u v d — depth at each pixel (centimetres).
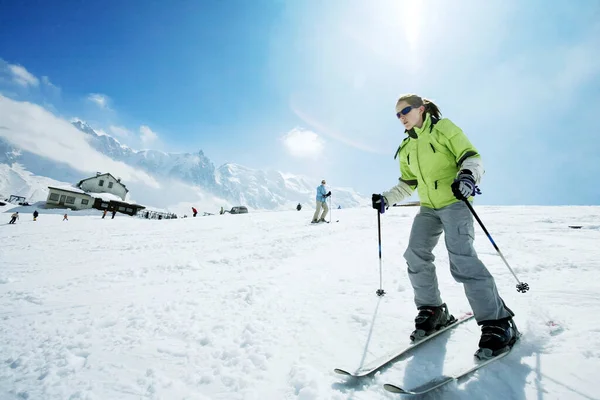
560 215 963
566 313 216
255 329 229
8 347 211
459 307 251
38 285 412
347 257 500
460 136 190
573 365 155
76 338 224
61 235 1148
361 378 162
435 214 208
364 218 1234
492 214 1104
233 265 502
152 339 219
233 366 180
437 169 196
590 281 284
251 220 1417
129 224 1723
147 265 536
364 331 221
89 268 530
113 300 329
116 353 199
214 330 232
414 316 240
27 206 4816
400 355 182
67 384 163
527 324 204
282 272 422
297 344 206
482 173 182
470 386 149
